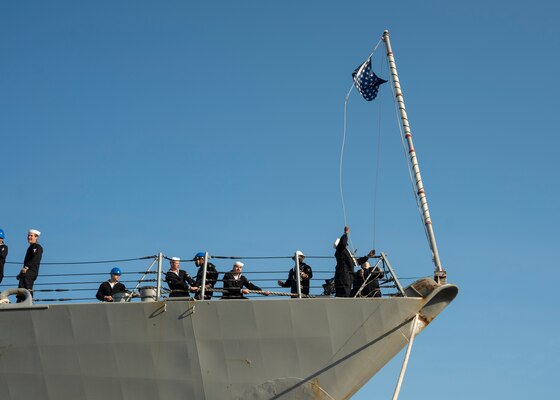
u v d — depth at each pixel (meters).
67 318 22.56
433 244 23.53
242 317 22.14
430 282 22.58
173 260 23.66
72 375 22.38
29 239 24.22
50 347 22.52
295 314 22.12
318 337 22.06
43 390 22.41
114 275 23.80
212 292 23.42
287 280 24.38
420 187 24.48
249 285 23.77
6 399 22.47
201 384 22.02
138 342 22.27
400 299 22.30
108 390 22.22
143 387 22.16
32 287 23.80
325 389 22.02
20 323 22.67
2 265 24.28
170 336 22.22
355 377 22.09
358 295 23.81
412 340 21.94
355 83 27.80
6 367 22.58
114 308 22.45
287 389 21.98
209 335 22.12
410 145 25.16
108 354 22.31
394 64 26.59
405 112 25.70
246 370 22.02
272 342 22.06
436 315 22.48
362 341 22.08
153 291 22.77
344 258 23.55
